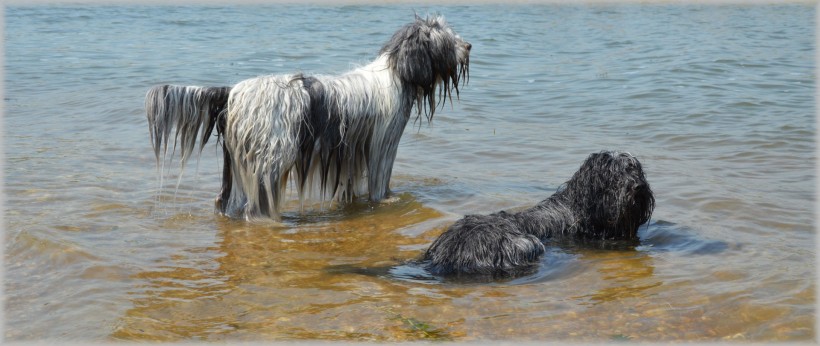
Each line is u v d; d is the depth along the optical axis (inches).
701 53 725.3
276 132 304.0
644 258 266.7
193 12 1045.2
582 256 270.8
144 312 223.5
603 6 1181.1
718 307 220.7
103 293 236.4
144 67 652.1
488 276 252.2
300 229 306.0
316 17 997.8
